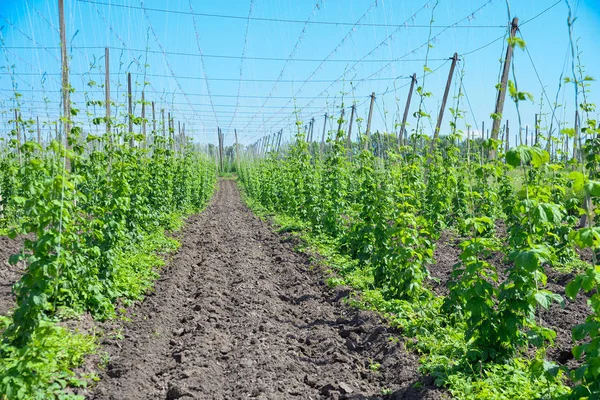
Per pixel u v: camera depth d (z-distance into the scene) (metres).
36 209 5.82
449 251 13.32
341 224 15.32
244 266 12.59
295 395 5.85
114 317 7.70
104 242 8.46
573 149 10.36
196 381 6.00
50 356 4.82
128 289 8.97
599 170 10.95
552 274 10.40
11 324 5.41
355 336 7.52
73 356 5.86
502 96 12.44
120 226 8.68
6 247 11.91
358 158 14.13
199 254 14.72
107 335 7.03
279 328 8.14
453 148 14.76
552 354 6.69
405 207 9.41
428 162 15.73
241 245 16.22
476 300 5.47
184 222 20.77
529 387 4.96
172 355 7.00
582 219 12.90
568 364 6.20
